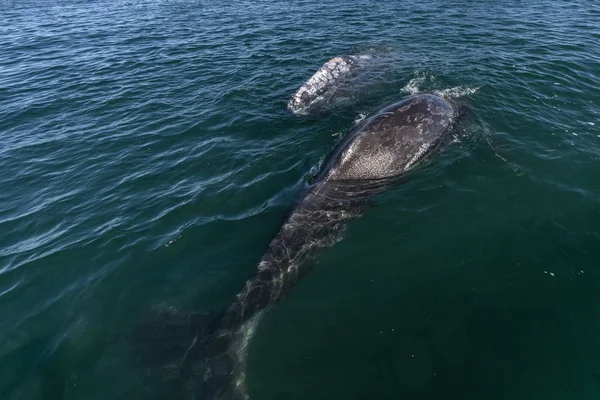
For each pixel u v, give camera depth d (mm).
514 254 8156
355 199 9805
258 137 12688
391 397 6070
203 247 8945
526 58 16703
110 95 16219
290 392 6250
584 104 13086
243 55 19484
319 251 8602
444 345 6680
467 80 15055
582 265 7828
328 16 25109
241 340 7016
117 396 6312
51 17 29156
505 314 7082
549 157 10680
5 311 7758
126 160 12055
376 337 6875
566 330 6797
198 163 11688
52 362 6848
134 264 8641
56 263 8742
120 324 7465
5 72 19312
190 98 15484
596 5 23875
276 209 9812
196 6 29781
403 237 8758
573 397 5961
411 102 11930
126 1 32938
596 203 9211
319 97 14312
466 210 9273
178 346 7000
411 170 10523
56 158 12375
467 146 11227
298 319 7277
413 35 20797
